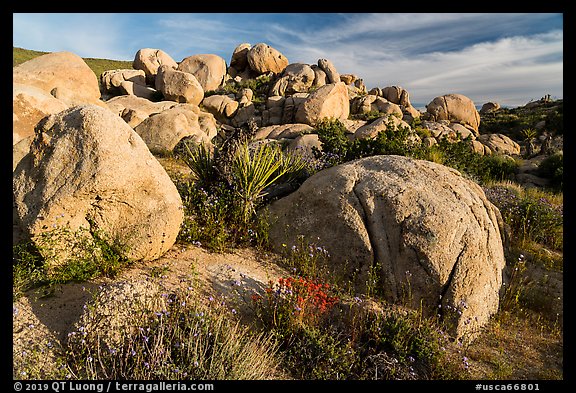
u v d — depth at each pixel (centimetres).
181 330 411
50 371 358
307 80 3312
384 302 523
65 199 471
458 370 431
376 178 623
